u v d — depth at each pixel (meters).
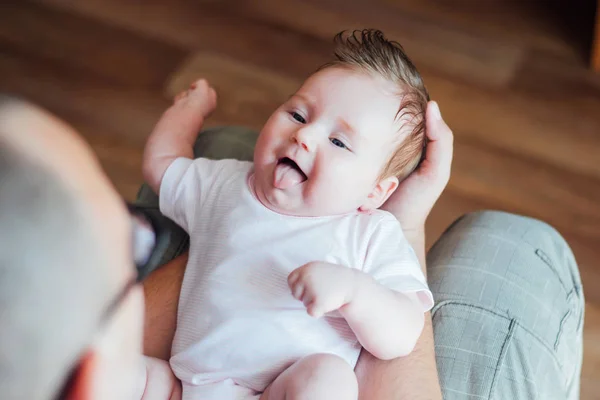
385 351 0.76
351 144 0.83
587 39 2.03
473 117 1.85
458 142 1.80
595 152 1.80
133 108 1.85
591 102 1.90
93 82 1.89
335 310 0.79
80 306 0.33
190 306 0.83
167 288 0.87
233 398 0.77
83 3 2.06
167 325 0.85
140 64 1.94
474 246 0.93
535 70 1.96
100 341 0.35
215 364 0.78
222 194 0.89
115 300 0.36
